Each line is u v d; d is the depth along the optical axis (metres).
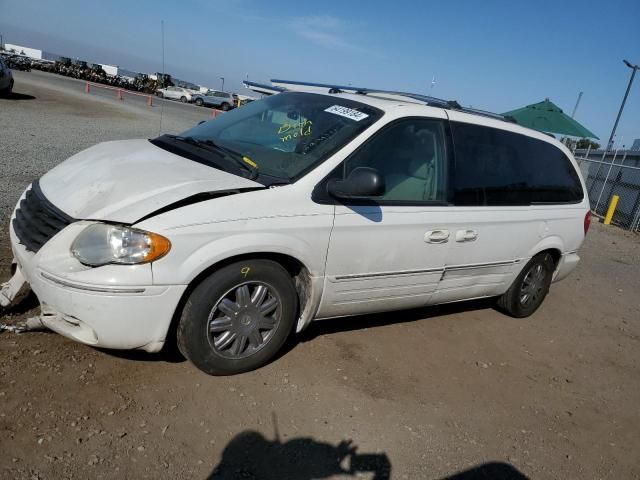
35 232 3.10
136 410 2.90
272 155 3.64
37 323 3.18
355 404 3.38
